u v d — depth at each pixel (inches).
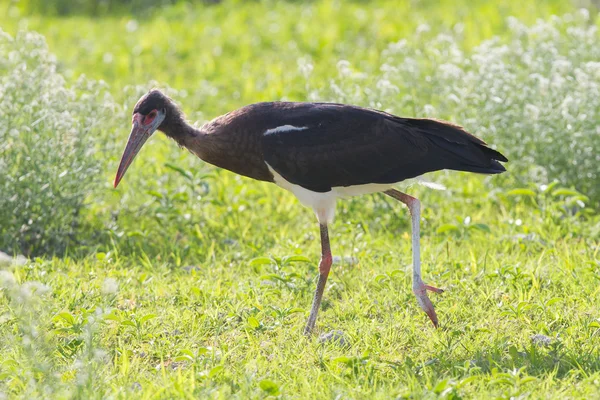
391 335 370.6
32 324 348.8
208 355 353.7
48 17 1041.5
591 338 359.9
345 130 398.0
